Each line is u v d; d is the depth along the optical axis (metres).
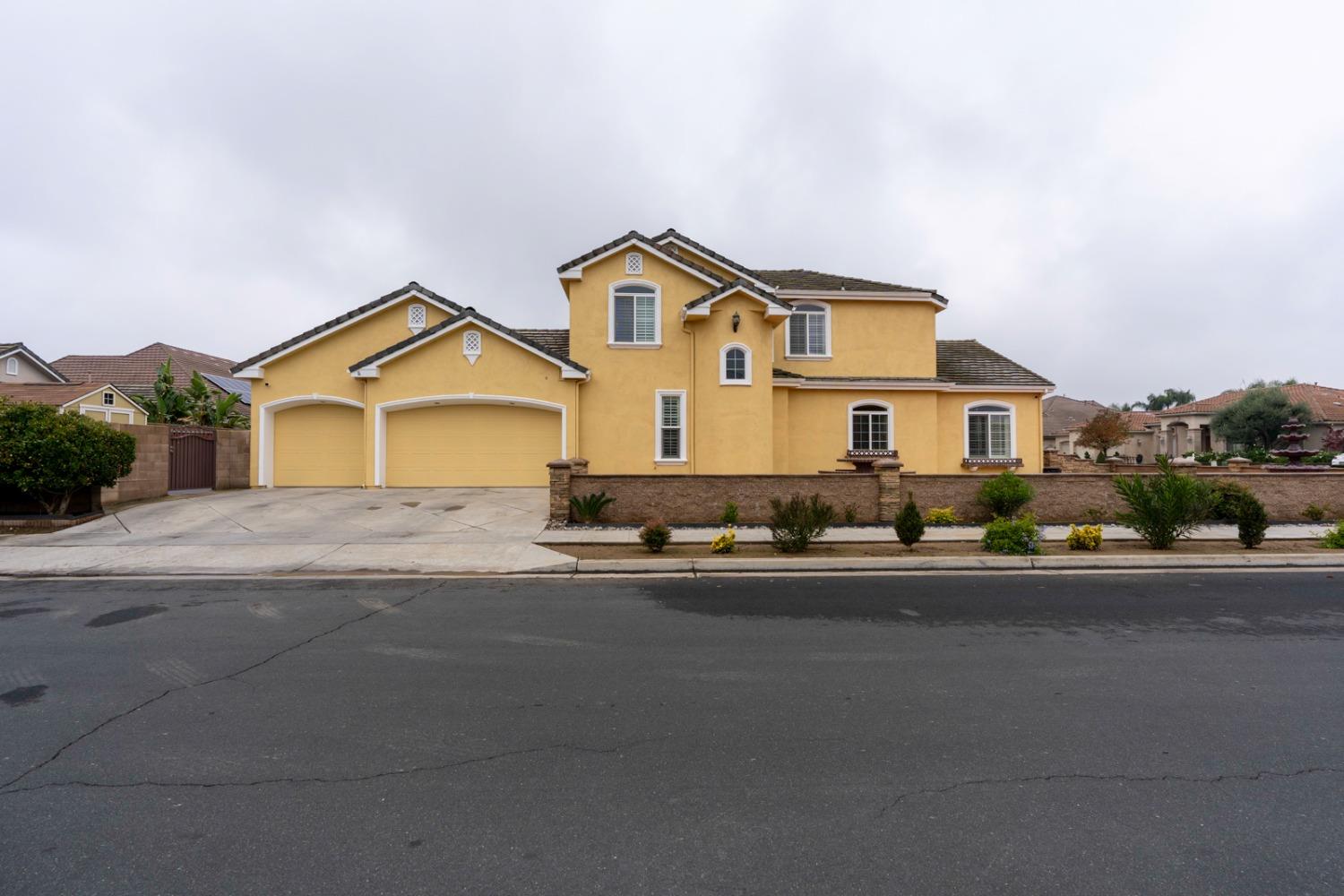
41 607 7.54
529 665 5.55
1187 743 4.13
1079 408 66.44
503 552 10.70
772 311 17.81
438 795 3.51
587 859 2.97
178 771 3.73
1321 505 14.46
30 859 2.94
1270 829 3.21
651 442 18.09
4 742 4.09
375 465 17.62
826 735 4.23
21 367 30.39
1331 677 5.27
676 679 5.21
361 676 5.26
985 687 5.05
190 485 17.12
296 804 3.42
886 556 10.49
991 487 13.69
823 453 19.81
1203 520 12.48
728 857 2.99
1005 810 3.37
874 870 2.89
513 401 17.78
